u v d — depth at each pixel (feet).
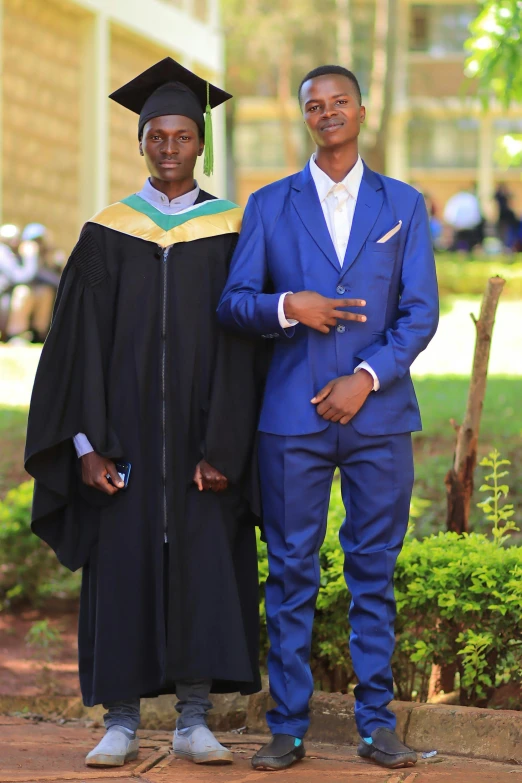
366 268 15.40
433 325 15.39
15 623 24.29
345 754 16.08
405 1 132.67
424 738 16.39
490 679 17.84
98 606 15.89
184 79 16.75
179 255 16.22
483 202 139.64
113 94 16.97
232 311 15.38
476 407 19.34
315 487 15.52
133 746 15.81
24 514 24.85
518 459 30.83
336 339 15.38
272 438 15.52
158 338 16.10
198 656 15.71
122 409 16.02
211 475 15.90
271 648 15.57
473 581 17.26
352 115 15.44
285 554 15.48
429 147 141.08
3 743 16.66
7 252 50.90
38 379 16.14
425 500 28.02
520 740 15.79
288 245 15.61
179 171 16.43
